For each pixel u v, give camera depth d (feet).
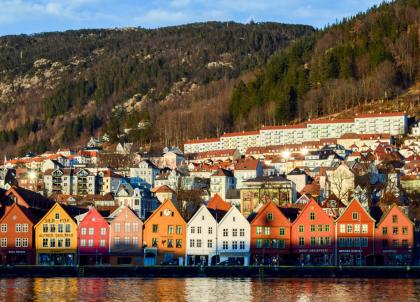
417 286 611.06
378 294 567.18
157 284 625.00
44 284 625.41
